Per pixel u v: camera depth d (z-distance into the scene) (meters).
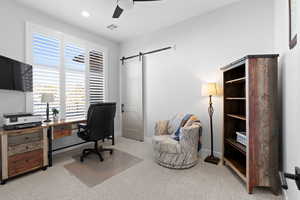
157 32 3.59
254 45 2.41
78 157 2.83
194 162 2.45
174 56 3.33
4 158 1.94
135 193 1.76
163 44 3.50
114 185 1.92
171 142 2.40
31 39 2.69
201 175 2.15
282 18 1.77
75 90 3.38
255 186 1.77
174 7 2.69
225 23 2.67
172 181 2.01
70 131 2.80
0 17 2.36
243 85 2.49
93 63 3.75
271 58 1.73
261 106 1.74
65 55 3.20
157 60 3.62
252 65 1.75
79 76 3.46
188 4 2.61
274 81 1.72
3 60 2.20
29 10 2.66
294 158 1.30
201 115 2.97
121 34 3.81
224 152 2.47
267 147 1.73
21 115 2.20
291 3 1.30
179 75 3.26
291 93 1.39
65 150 3.21
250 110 1.76
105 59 4.02
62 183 1.96
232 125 2.48
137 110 3.97
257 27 2.38
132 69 4.08
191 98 3.10
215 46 2.79
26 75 2.55
